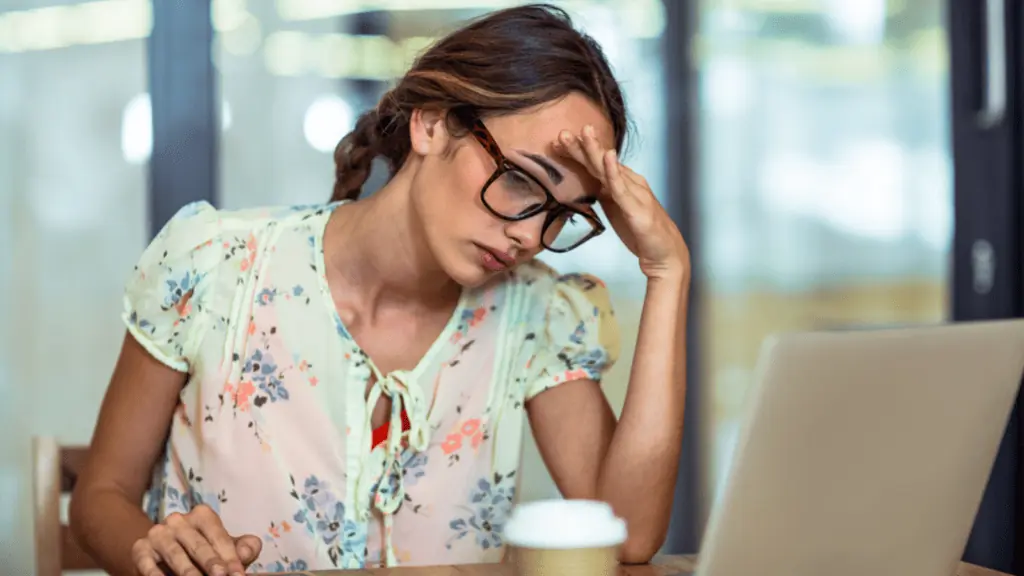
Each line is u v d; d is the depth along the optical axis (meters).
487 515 1.40
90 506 1.28
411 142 1.33
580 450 1.42
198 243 1.35
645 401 1.30
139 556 1.05
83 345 2.69
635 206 1.28
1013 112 3.24
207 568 1.02
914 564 0.99
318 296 1.36
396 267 1.34
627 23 3.03
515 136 1.23
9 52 2.62
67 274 2.68
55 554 1.47
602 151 1.23
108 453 1.34
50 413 2.68
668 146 3.07
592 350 1.44
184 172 2.70
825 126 3.17
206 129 2.71
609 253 2.96
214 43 2.71
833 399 0.87
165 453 1.39
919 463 0.95
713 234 3.11
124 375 1.36
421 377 1.38
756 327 3.15
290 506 1.33
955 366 0.94
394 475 1.35
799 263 3.17
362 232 1.35
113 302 2.70
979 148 3.25
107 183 2.68
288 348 1.35
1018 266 3.26
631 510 1.28
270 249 1.37
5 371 2.65
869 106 3.20
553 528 0.91
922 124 3.23
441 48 1.30
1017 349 0.98
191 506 1.36
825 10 3.16
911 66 3.22
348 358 1.35
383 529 1.36
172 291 1.33
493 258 1.25
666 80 3.06
